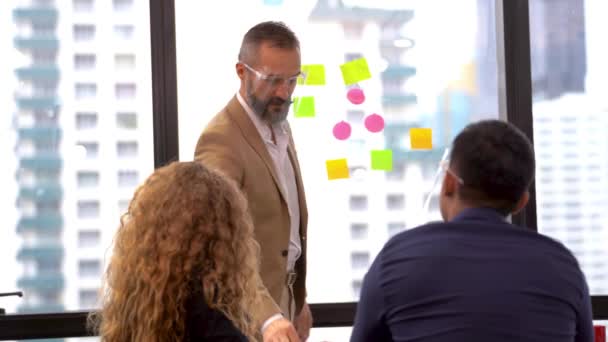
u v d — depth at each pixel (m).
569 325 1.98
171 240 2.00
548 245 2.03
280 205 3.22
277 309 2.83
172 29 3.91
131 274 1.99
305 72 4.02
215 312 1.96
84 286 3.90
